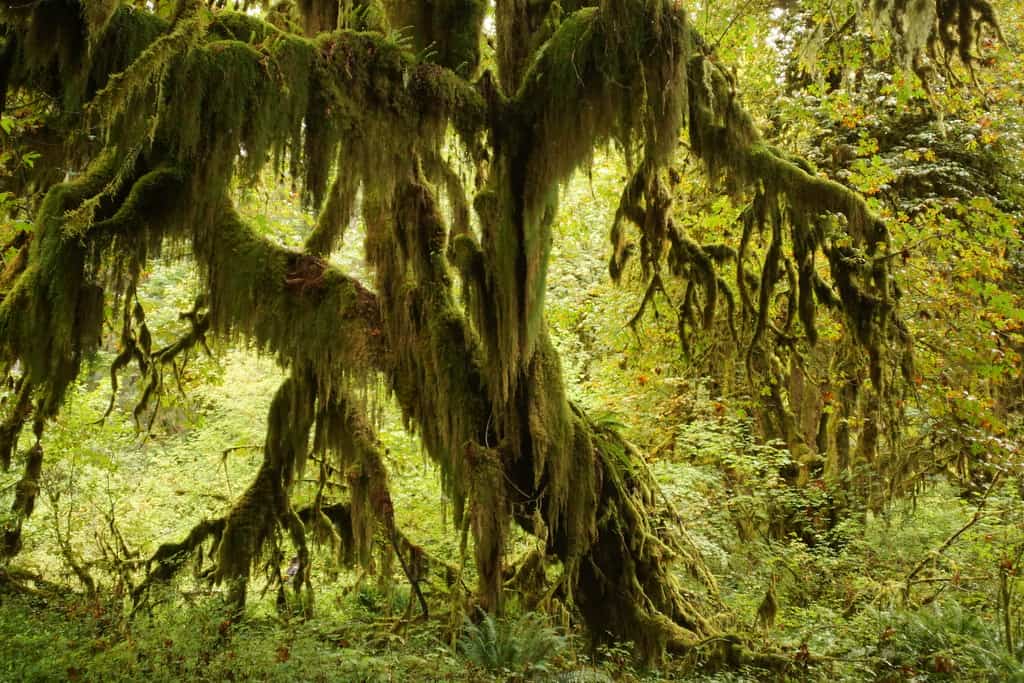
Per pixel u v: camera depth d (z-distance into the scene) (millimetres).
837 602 8820
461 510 6062
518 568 7723
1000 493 9828
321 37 4734
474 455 5871
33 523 8930
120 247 4570
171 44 4090
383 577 7527
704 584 7812
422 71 5035
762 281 6922
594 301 13062
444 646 6312
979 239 9727
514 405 6090
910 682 6258
